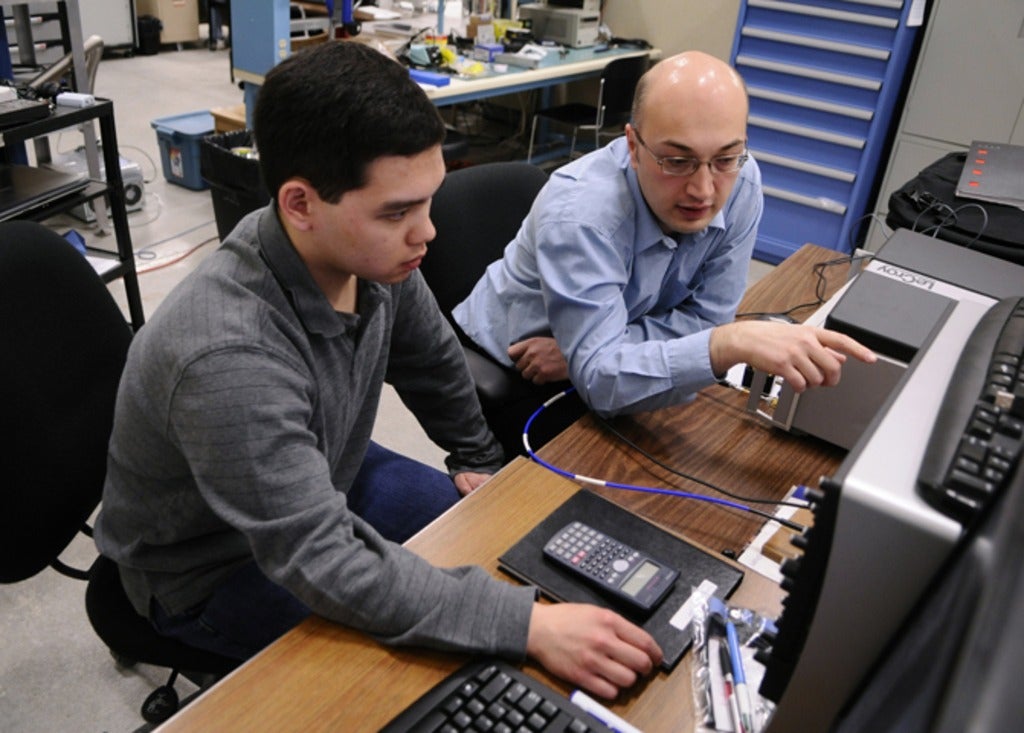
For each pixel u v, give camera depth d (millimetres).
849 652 547
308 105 771
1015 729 276
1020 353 604
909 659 419
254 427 799
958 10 3141
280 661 775
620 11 4371
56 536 1105
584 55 3965
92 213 3408
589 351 1222
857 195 3500
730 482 1089
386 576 795
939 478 487
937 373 604
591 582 861
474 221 1710
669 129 1152
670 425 1209
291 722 716
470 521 960
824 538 525
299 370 885
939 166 1887
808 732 597
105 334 1186
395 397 2637
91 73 2926
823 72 3389
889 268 1275
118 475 986
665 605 849
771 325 1091
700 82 1146
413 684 760
